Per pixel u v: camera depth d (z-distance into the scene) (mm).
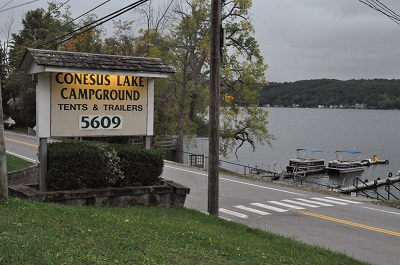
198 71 41125
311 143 95625
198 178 25984
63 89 12000
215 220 12438
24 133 53062
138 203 12664
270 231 13375
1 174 9391
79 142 12641
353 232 15016
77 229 7891
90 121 12422
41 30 60500
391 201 22047
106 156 12289
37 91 11789
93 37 45375
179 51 40062
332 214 18266
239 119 52594
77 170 11789
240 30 41250
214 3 13477
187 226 10281
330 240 13664
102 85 12555
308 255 9875
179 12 39469
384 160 68500
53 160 11578
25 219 8070
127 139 34594
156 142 41906
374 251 12531
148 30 42281
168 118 42156
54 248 6562
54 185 11625
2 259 5801
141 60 13273
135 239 7914
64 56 11938
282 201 20953
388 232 15195
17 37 63938
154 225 9516
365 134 122375
